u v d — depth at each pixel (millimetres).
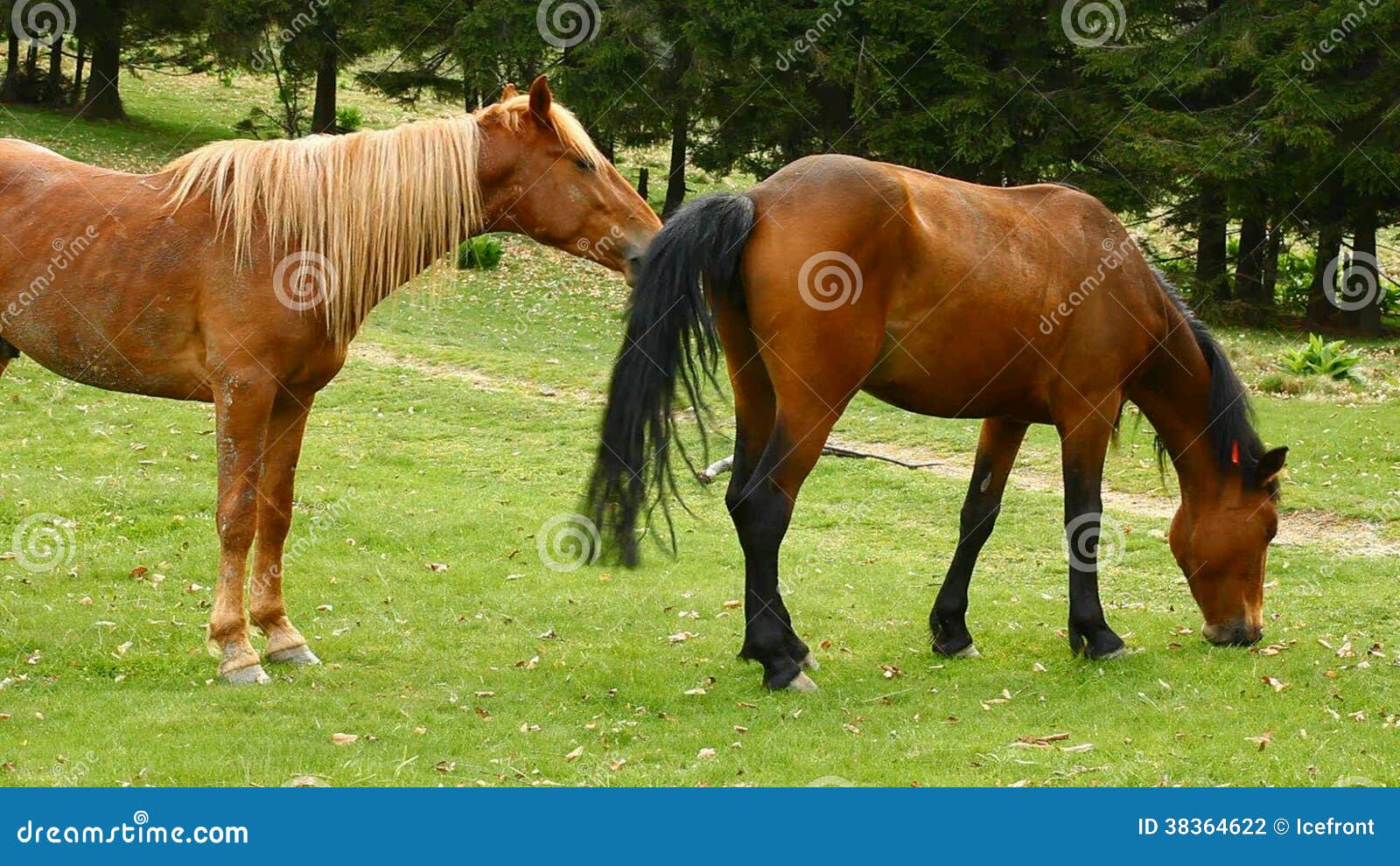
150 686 5930
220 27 24344
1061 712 5777
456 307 19734
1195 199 22141
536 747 5258
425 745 5227
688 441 13094
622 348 5566
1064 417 6363
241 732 5258
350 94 33406
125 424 12188
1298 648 6848
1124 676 6270
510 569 8711
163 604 7402
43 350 5926
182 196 5793
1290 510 10828
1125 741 5375
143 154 25078
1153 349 6566
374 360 16141
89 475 10617
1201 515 6812
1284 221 21422
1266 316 21594
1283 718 5699
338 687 5969
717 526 10445
